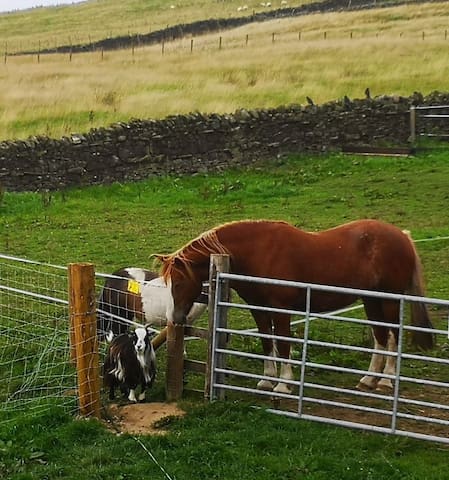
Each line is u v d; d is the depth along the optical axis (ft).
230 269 30.01
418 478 22.97
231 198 72.28
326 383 31.96
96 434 26.32
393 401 26.11
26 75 122.52
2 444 25.63
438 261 49.60
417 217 62.28
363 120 90.63
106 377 30.01
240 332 28.22
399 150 87.20
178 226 61.72
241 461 24.06
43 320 39.63
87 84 112.37
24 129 87.10
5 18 309.83
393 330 31.32
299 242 30.22
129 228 61.36
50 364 33.71
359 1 239.30
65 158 76.64
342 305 30.94
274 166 84.43
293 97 103.24
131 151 79.51
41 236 59.31
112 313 35.27
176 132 81.35
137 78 117.39
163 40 188.85
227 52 146.10
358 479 23.04
